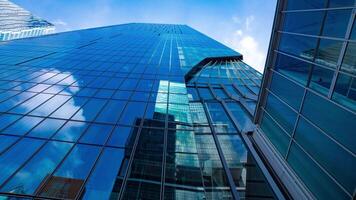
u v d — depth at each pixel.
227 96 26.95
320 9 11.02
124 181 11.55
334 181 8.92
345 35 9.26
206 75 34.66
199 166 13.12
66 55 33.72
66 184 11.05
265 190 12.73
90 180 11.41
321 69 10.49
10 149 13.01
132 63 31.50
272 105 14.88
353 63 8.65
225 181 13.11
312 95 10.93
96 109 18.39
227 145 16.55
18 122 15.68
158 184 11.60
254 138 16.53
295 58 12.79
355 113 8.23
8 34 74.81
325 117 9.88
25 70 26.22
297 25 12.95
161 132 15.99
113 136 15.06
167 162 13.12
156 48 43.75
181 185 11.73
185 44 52.53
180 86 24.38
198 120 20.55
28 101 18.89
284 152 12.82
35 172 11.57
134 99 20.58
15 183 10.80
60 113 17.42
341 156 8.74
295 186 11.11
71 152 13.24
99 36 53.28
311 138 10.59
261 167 13.90
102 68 28.53
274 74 15.11
